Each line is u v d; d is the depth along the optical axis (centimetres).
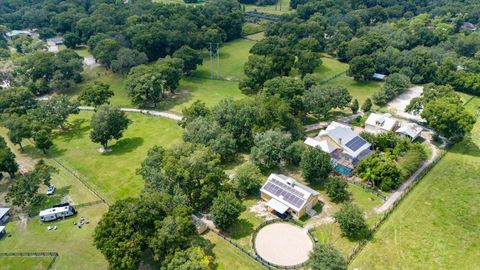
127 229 6738
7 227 8481
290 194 8656
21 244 7962
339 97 12850
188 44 18925
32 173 9112
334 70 18100
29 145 12100
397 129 11838
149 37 17912
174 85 15262
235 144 10575
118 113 11562
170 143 11838
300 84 13162
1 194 9581
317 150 9531
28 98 13450
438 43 19350
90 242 7938
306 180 9738
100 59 17450
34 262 7506
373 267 7150
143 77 14038
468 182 9656
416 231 8038
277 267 7169
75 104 13112
